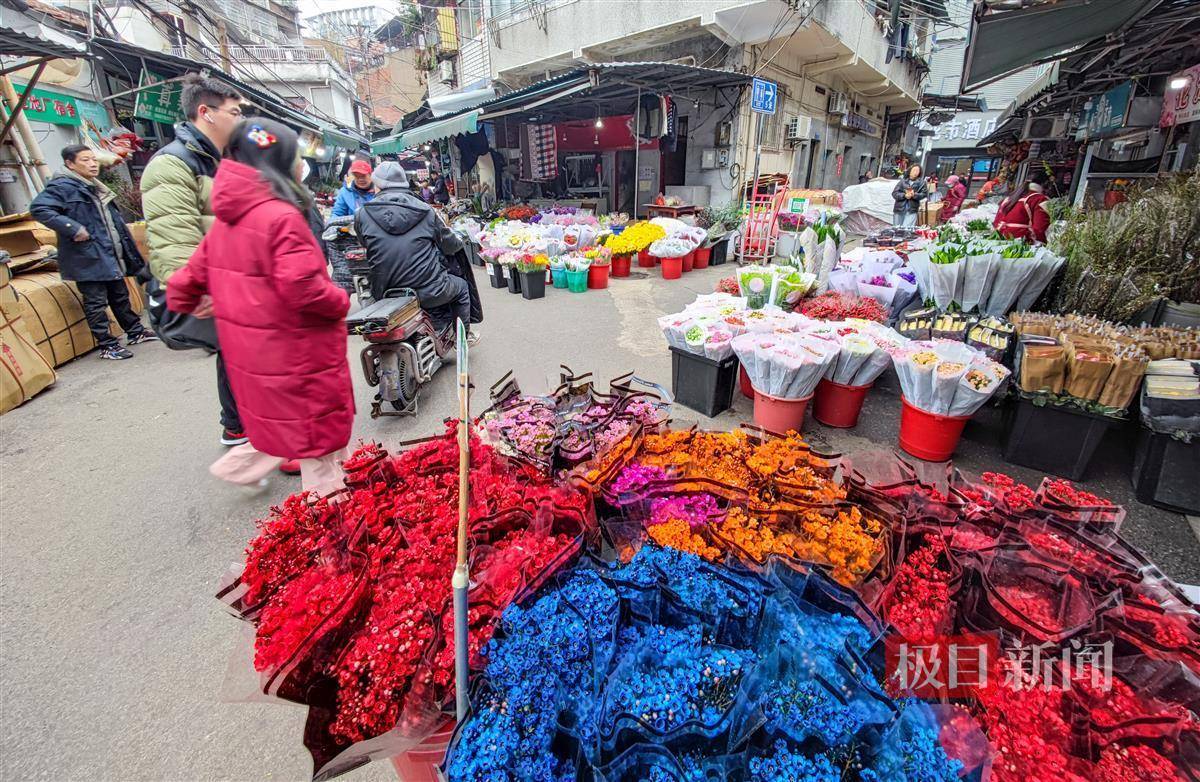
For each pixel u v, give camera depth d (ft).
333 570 5.15
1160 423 8.27
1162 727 3.73
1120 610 4.60
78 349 16.88
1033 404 9.55
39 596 7.38
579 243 29.66
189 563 8.02
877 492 6.25
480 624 4.72
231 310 6.89
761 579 5.03
